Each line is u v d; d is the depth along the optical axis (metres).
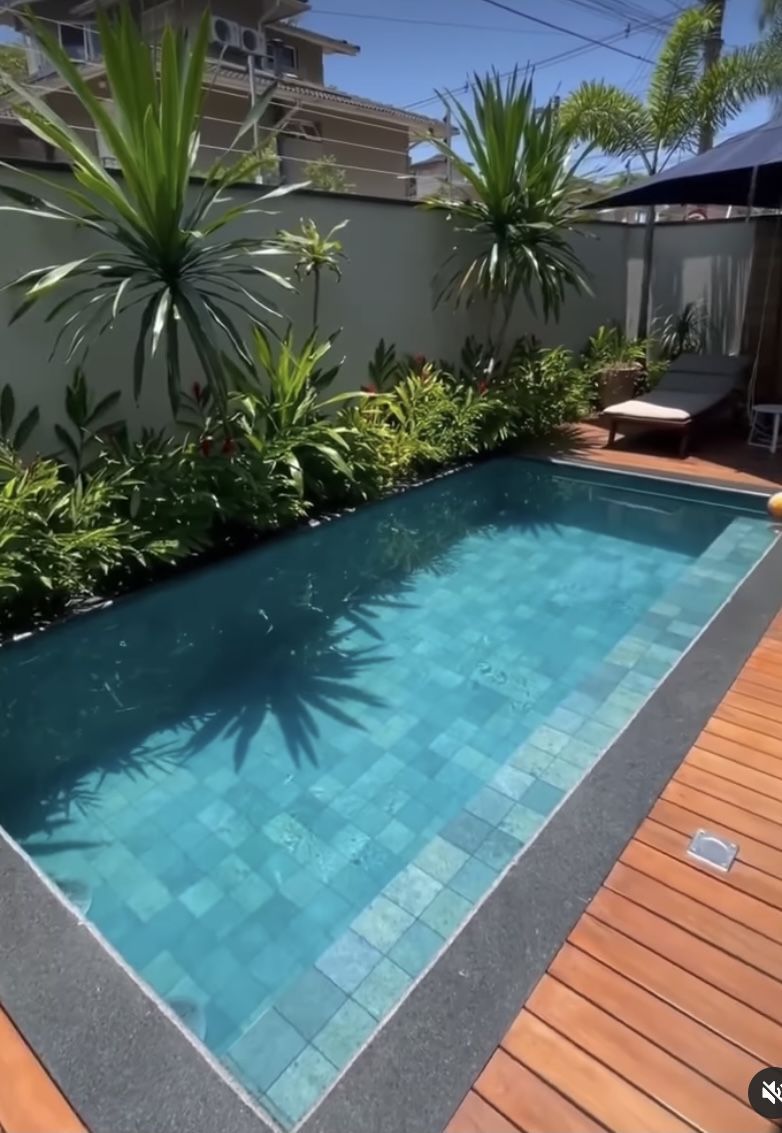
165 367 4.78
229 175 4.05
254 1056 1.67
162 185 3.62
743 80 7.30
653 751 2.25
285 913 2.05
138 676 3.32
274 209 5.10
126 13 3.55
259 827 2.38
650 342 7.71
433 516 5.27
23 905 1.84
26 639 3.36
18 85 3.62
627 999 1.50
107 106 4.46
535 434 6.46
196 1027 1.74
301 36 14.17
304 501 4.64
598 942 1.63
